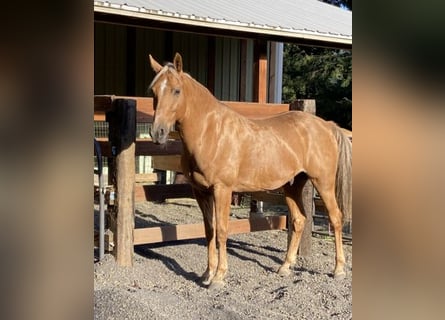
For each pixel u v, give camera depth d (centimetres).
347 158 463
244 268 493
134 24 660
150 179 644
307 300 397
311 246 570
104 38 879
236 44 995
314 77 1862
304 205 536
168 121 380
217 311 361
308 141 454
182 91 387
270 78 971
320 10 1054
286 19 798
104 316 329
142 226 646
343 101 1786
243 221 545
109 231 467
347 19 1005
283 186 486
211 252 439
